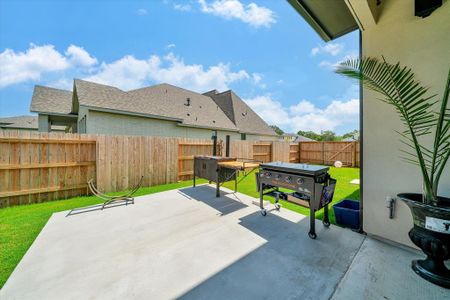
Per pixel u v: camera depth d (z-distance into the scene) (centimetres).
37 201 434
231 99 1596
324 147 1191
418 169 226
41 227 310
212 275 198
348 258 220
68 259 225
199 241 262
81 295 175
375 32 255
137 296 173
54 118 1155
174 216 349
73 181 476
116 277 196
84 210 382
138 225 313
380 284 181
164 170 621
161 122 1007
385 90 207
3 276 200
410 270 198
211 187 575
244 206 400
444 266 184
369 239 260
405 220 236
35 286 185
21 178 417
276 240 262
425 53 219
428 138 219
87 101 799
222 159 468
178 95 1315
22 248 251
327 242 255
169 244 256
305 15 279
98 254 235
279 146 1078
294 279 190
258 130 1600
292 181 287
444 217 172
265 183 335
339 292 173
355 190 534
